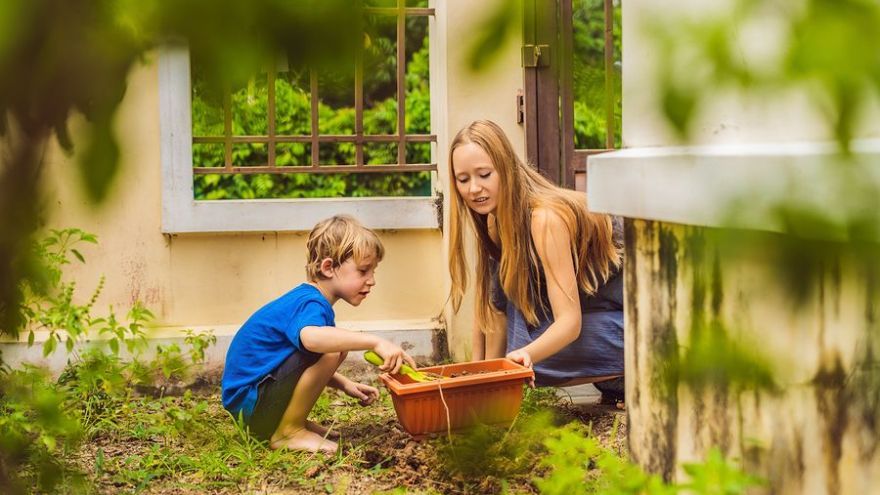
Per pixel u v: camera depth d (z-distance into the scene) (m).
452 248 3.69
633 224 2.38
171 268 4.64
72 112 0.60
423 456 3.21
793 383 1.80
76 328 3.77
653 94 0.62
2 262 0.75
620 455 3.17
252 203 4.64
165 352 4.02
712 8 0.61
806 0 0.56
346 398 4.23
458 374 3.49
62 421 1.89
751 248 0.69
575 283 3.47
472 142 3.50
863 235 0.66
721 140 1.69
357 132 4.79
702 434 2.08
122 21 0.58
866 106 0.59
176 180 4.57
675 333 2.13
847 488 1.78
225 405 3.51
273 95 4.69
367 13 0.60
